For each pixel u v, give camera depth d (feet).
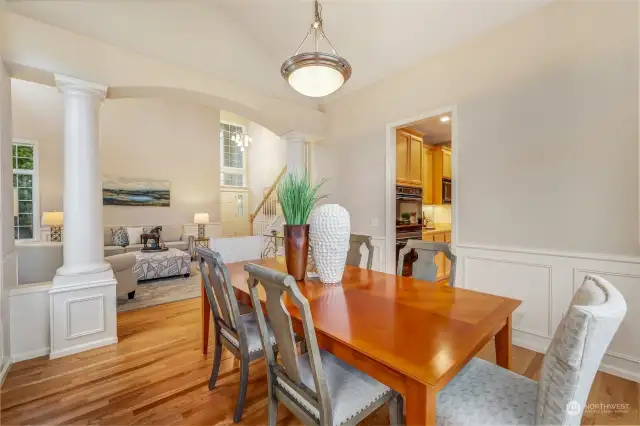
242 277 6.48
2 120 6.85
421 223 14.17
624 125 6.40
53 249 9.66
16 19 6.97
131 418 5.28
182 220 24.17
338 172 13.74
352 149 13.04
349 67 6.41
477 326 3.87
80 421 5.22
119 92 9.10
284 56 11.96
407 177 13.29
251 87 11.58
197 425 5.11
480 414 3.33
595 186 6.80
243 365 5.15
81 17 7.87
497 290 8.47
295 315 4.30
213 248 8.72
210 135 25.76
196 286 14.67
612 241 6.58
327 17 9.82
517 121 8.02
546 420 2.83
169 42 9.42
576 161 7.06
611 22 6.52
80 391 6.07
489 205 8.63
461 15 8.43
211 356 7.57
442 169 16.44
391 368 2.97
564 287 7.27
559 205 7.33
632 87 6.29
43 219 16.85
